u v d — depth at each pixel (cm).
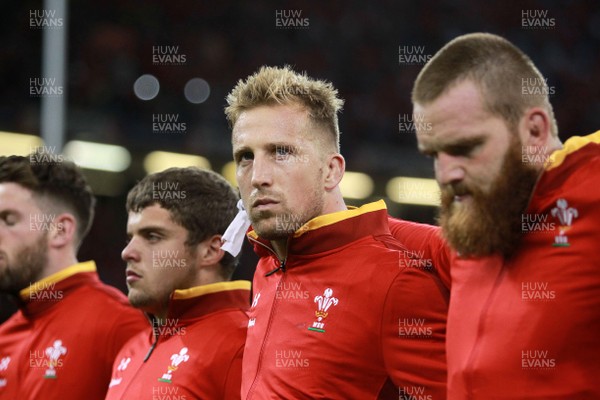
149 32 3294
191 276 835
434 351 662
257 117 701
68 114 2830
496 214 547
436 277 682
